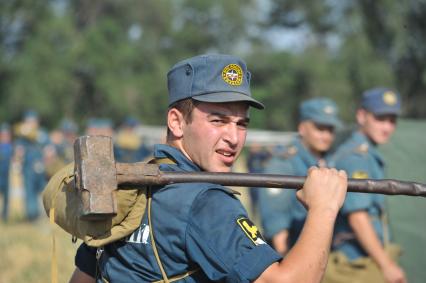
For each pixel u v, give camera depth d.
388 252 14.14
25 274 21.08
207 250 6.93
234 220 7.01
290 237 14.09
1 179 38.25
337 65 106.31
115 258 7.54
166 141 8.05
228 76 7.64
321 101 14.75
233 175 7.36
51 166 37.03
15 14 109.56
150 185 7.27
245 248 6.89
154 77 116.50
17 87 106.56
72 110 110.06
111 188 7.05
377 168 14.27
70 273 19.36
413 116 106.19
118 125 112.81
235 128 7.66
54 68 107.75
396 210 15.35
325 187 7.29
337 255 13.70
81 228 7.29
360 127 15.04
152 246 7.22
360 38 105.44
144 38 122.44
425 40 104.44
